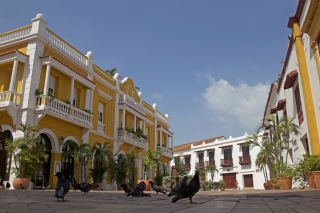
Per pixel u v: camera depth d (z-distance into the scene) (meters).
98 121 21.00
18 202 5.85
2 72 16.41
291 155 20.75
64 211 4.39
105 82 22.17
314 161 12.22
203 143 47.31
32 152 13.33
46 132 15.61
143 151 27.72
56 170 15.91
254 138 23.06
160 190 11.68
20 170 13.07
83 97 19.25
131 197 8.84
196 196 9.55
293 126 17.45
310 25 12.69
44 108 14.84
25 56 15.53
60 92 17.14
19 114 14.77
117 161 20.73
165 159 33.78
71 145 16.31
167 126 36.44
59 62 16.39
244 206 5.35
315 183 11.81
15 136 14.52
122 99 24.62
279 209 4.63
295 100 18.02
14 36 16.64
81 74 19.27
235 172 42.22
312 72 13.67
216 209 4.81
